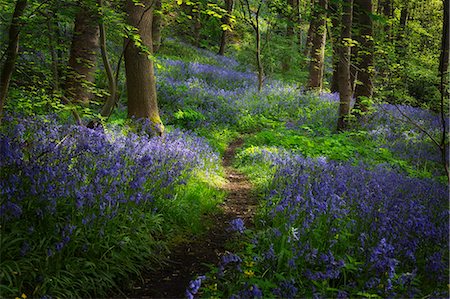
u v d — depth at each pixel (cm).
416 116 1600
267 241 536
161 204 654
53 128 729
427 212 619
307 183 677
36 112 888
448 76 1223
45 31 809
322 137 1245
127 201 554
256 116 1597
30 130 718
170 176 679
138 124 970
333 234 510
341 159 1043
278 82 2219
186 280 518
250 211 755
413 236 515
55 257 451
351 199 616
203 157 930
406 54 1669
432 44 2228
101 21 796
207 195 775
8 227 459
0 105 619
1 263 420
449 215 605
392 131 1383
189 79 1903
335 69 2238
